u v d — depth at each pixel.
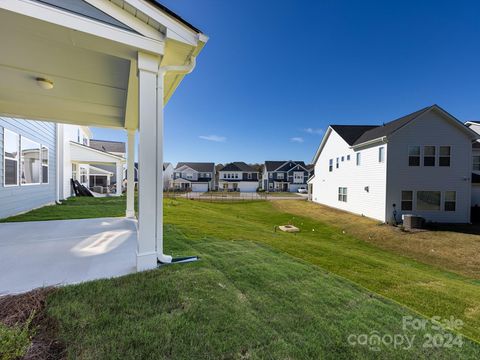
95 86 3.80
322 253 5.36
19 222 5.41
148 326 1.68
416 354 1.70
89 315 1.75
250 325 1.81
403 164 10.90
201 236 4.96
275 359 1.49
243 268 3.04
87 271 2.54
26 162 7.08
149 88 2.57
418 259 6.91
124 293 2.07
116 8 2.32
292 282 2.77
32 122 7.46
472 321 2.96
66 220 5.72
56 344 1.45
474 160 13.12
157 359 1.40
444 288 4.11
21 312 1.73
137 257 2.55
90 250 3.32
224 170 40.16
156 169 2.65
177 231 5.17
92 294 2.03
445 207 10.84
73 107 4.85
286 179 39.44
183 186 38.19
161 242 2.75
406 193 10.91
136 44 2.42
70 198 12.32
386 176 10.89
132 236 4.14
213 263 3.10
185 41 2.61
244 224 8.77
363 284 3.91
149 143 2.59
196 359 1.43
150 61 2.57
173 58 2.88
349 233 9.94
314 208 16.75
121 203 10.31
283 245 5.44
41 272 2.50
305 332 1.82
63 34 2.21
